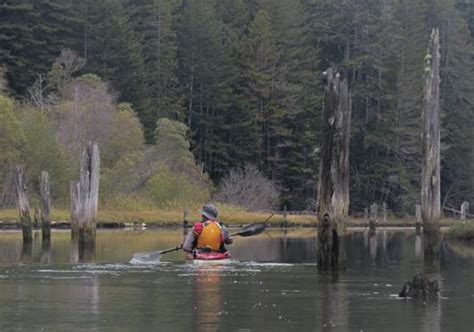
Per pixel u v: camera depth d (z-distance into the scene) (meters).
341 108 23.39
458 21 114.94
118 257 30.05
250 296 17.47
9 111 69.38
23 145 70.12
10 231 56.41
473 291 18.92
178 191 79.50
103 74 98.31
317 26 112.19
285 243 42.88
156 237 49.06
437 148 30.44
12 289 18.58
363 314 15.04
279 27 107.19
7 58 93.50
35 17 95.75
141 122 98.44
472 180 109.88
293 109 105.06
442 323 14.14
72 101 83.81
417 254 33.88
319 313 15.11
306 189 105.31
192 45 107.00
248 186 90.75
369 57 105.38
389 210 102.62
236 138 106.25
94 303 16.19
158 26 105.94
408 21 104.06
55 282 20.12
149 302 16.34
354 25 111.31
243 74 106.94
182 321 14.09
